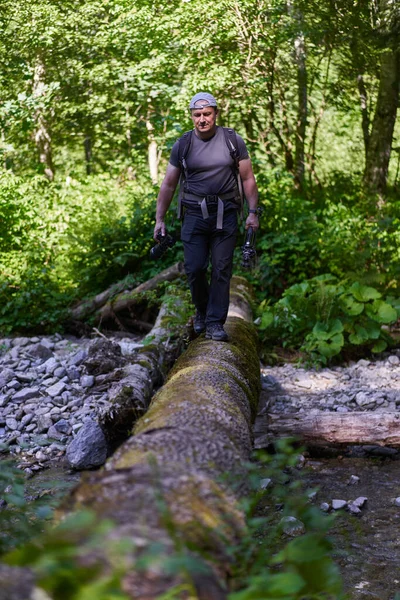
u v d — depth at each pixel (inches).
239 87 598.9
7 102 523.2
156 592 50.8
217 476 82.0
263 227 404.8
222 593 55.7
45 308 370.9
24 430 235.6
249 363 209.6
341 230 395.2
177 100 569.3
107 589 46.3
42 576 46.8
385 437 207.0
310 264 393.4
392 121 597.0
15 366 292.0
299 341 328.5
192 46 570.9
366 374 296.7
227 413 127.6
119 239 408.8
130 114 746.8
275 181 437.1
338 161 807.1
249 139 637.9
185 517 64.8
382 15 557.6
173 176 204.8
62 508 67.7
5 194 444.5
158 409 127.0
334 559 143.6
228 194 203.3
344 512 167.5
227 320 259.0
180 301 305.0
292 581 56.2
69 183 520.7
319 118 663.1
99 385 259.3
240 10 576.1
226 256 205.9
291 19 568.7
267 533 150.1
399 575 137.4
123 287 384.2
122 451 87.3
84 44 691.4
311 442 209.8
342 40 579.5
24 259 401.4
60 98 719.7
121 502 65.6
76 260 415.2
